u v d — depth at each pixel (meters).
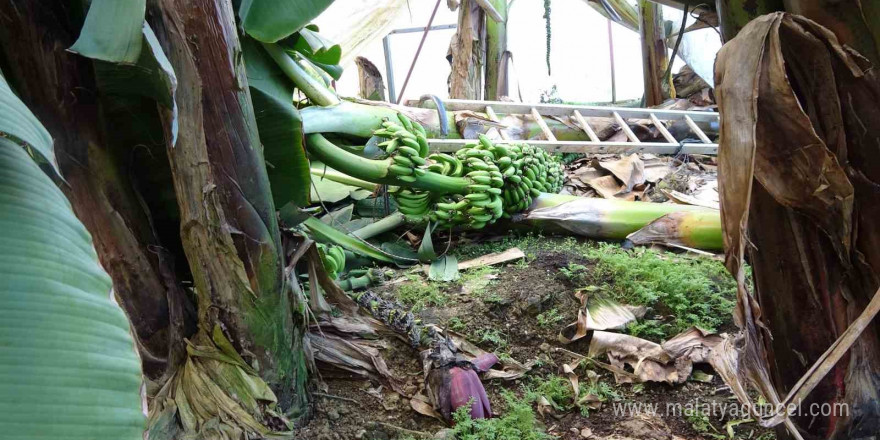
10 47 1.58
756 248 1.41
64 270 0.84
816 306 1.46
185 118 1.68
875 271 1.38
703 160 5.35
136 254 1.85
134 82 1.67
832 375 1.49
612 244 3.56
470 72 6.78
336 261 3.16
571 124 5.23
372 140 3.54
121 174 1.89
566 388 2.36
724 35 1.48
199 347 1.89
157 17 1.60
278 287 1.91
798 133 1.26
